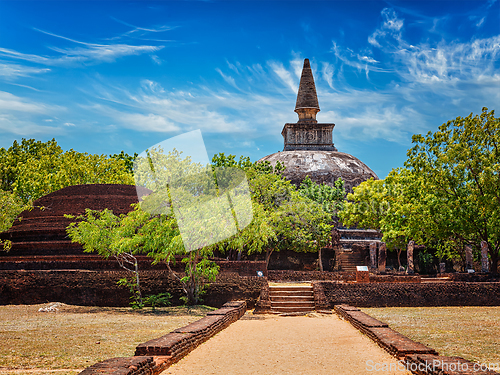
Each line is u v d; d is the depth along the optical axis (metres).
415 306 20.41
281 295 20.42
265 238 18.22
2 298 19.94
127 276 20.17
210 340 11.40
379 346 10.35
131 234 18.66
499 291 20.78
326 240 35.84
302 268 38.59
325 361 8.95
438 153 27.38
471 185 27.09
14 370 7.61
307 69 59.16
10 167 49.12
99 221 19.92
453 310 18.70
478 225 27.09
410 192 29.75
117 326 12.80
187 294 19.80
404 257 41.88
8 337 10.51
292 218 33.06
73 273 20.34
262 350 10.12
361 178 50.59
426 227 28.23
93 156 46.38
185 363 8.77
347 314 15.73
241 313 17.86
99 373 6.47
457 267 41.22
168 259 18.00
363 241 45.09
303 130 56.91
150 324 13.34
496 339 10.87
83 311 17.88
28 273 20.30
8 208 32.56
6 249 25.62
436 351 9.04
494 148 26.09
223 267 21.23
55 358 8.44
